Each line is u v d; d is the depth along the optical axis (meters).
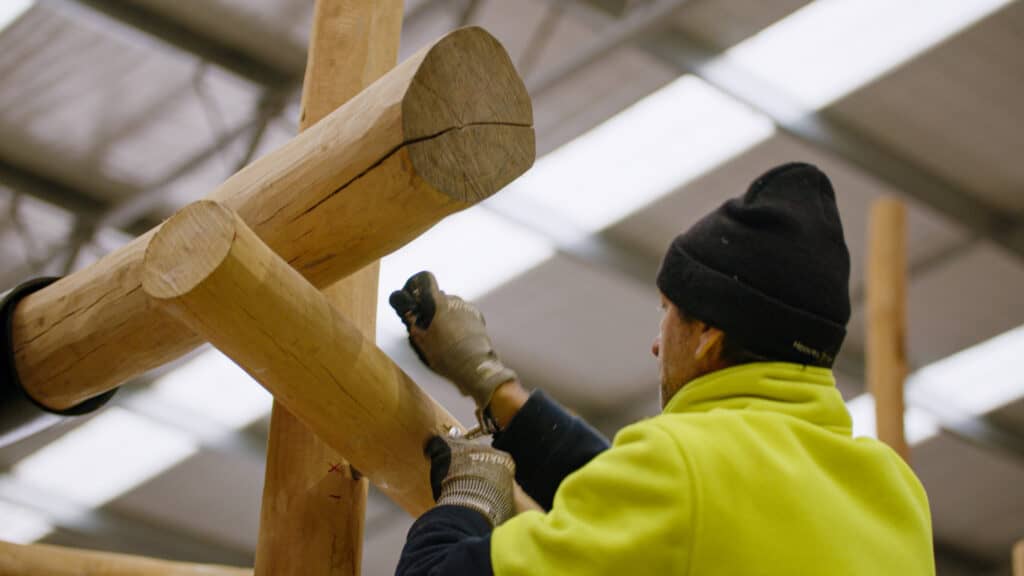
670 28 8.72
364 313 2.30
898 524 1.71
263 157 2.04
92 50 8.89
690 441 1.62
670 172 9.48
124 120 9.42
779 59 9.02
